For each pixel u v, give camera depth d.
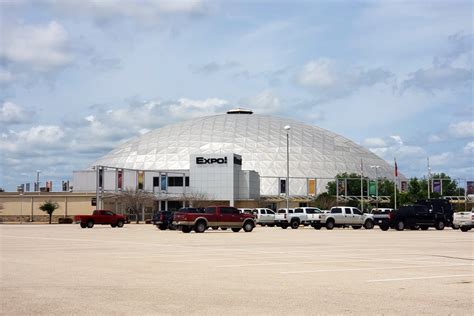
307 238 40.38
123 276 17.67
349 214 60.06
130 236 42.78
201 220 49.28
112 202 88.44
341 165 118.12
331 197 100.25
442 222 57.44
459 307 12.55
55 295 14.11
